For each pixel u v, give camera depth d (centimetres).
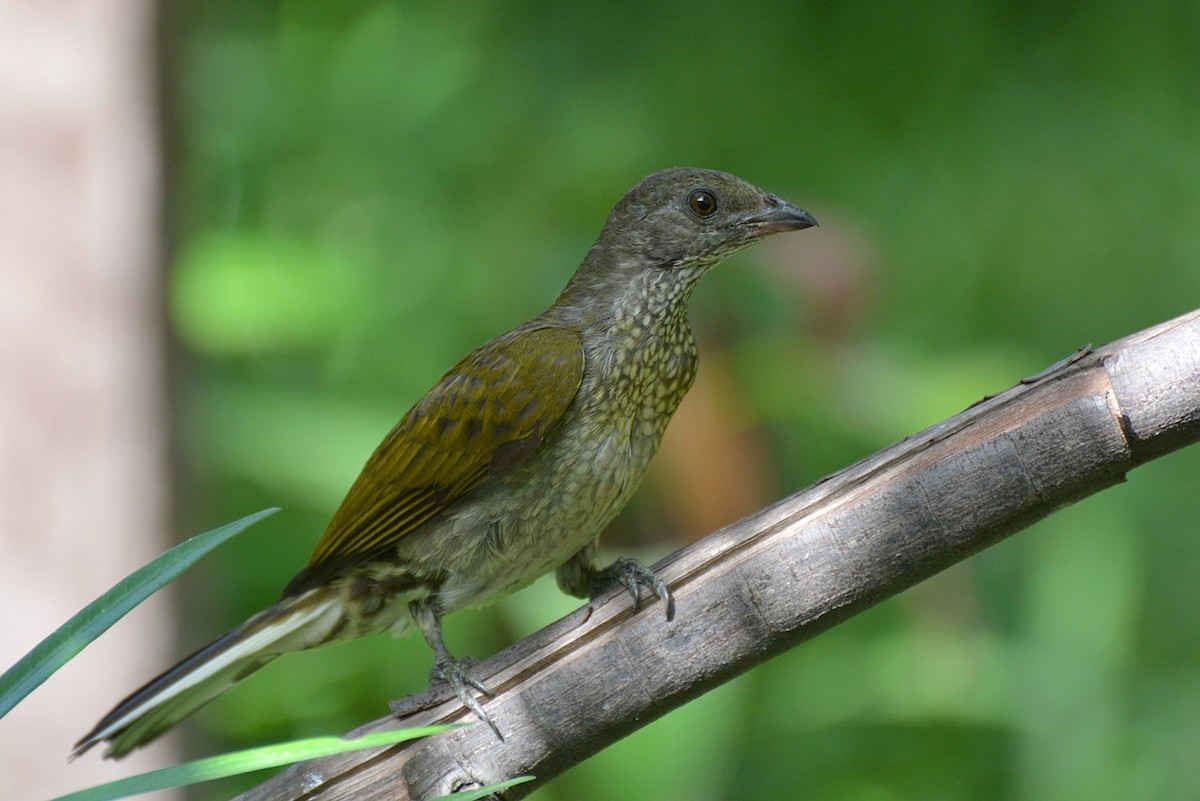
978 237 1361
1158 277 1373
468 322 1261
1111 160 1391
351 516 822
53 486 1009
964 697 1152
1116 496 1241
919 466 577
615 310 837
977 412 575
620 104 1338
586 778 1038
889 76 1396
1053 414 561
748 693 1187
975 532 572
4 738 1013
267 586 1203
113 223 1014
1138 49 1419
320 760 616
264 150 1366
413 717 621
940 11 1404
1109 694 1124
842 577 584
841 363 1174
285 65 1393
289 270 1243
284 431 1161
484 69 1367
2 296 1007
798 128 1370
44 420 1010
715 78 1369
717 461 1108
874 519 579
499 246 1273
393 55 1370
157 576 427
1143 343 557
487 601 837
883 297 1288
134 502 1023
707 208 848
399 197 1317
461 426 793
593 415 808
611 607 611
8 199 1006
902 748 1206
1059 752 1116
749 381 1141
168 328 1044
